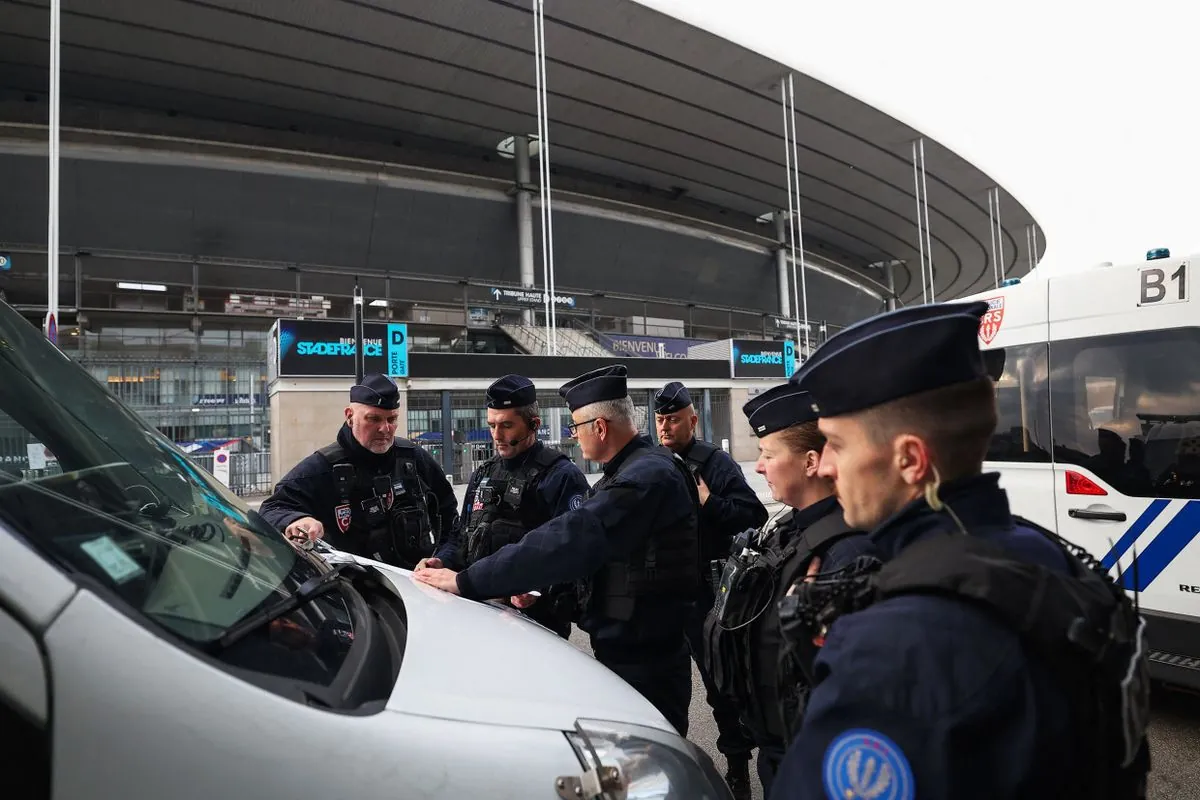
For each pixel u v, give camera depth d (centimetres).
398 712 97
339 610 128
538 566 186
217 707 81
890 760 65
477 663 122
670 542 219
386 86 2641
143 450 137
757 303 4169
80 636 78
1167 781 274
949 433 83
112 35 2234
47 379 125
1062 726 64
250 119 2794
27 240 2400
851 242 4662
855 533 136
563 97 2781
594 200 3344
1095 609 68
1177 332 327
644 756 112
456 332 3044
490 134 3084
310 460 298
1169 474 326
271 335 1577
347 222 2883
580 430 236
